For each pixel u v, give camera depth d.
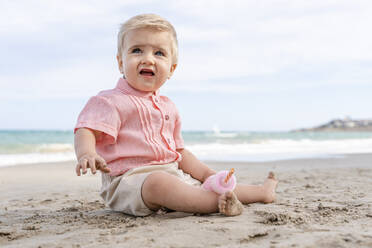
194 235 1.62
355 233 1.62
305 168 6.27
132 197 2.09
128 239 1.60
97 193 3.65
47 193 3.67
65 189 4.02
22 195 3.55
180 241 1.54
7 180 5.02
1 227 2.04
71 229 1.91
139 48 2.33
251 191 2.41
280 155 10.67
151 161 2.27
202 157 9.83
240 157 9.83
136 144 2.26
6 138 25.62
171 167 2.32
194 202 2.00
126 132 2.27
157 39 2.34
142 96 2.38
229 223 1.83
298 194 3.06
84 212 2.51
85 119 2.19
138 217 2.10
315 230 1.70
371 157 9.37
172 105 2.60
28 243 1.66
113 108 2.25
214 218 1.96
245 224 1.81
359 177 4.54
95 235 1.72
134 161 2.23
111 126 2.21
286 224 1.83
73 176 5.56
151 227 1.79
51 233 1.85
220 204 1.97
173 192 1.99
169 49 2.40
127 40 2.34
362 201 2.65
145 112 2.33
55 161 8.93
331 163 7.48
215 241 1.54
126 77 2.37
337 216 2.05
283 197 2.88
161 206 2.12
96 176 5.59
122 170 2.20
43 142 21.02
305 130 111.25
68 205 2.91
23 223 2.15
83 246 1.54
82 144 2.08
